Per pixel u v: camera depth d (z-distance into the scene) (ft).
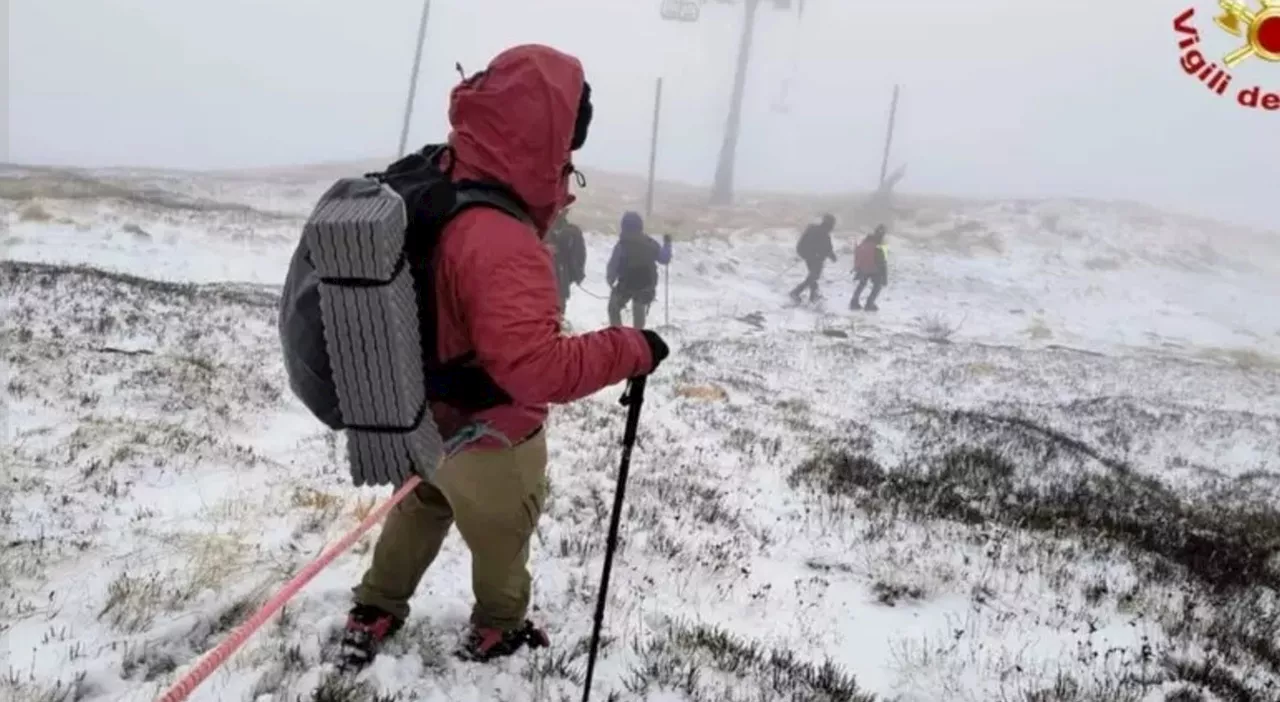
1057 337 106.52
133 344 37.01
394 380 9.65
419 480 11.99
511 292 9.84
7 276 46.78
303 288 9.83
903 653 18.62
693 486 27.63
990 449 39.52
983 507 30.32
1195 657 20.07
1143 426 52.75
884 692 16.96
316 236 9.30
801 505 28.30
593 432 33.04
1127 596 22.89
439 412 11.30
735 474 31.01
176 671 12.94
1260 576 26.58
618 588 18.74
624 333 10.69
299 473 23.59
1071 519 29.43
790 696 15.42
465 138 10.31
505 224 10.05
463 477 11.97
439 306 10.21
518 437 11.92
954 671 17.97
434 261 10.04
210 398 29.71
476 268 9.84
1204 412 60.95
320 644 13.61
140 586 15.11
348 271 9.34
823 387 55.62
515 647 14.12
